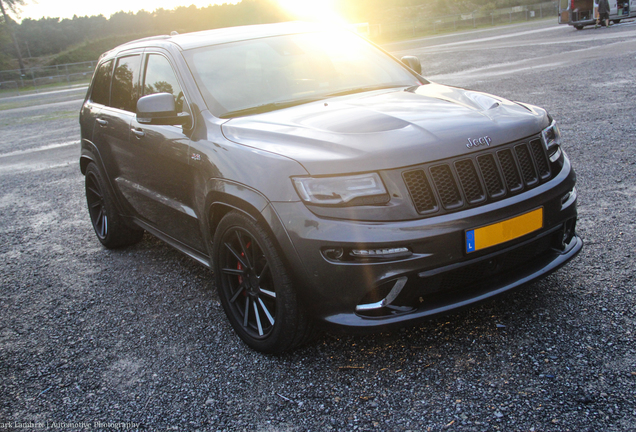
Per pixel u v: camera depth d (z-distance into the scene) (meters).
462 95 3.14
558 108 8.20
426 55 21.14
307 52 3.70
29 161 9.84
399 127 2.55
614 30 21.20
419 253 2.32
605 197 4.43
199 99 3.20
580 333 2.62
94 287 4.03
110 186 4.41
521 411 2.15
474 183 2.45
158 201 3.64
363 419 2.25
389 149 2.39
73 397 2.67
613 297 2.90
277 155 2.54
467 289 2.52
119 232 4.62
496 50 19.67
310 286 2.44
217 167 2.81
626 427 1.99
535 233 2.56
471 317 2.89
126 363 2.93
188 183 3.17
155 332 3.24
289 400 2.44
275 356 2.82
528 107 3.01
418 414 2.23
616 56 13.32
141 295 3.79
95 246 5.00
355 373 2.57
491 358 2.53
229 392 2.56
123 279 4.12
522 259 2.62
